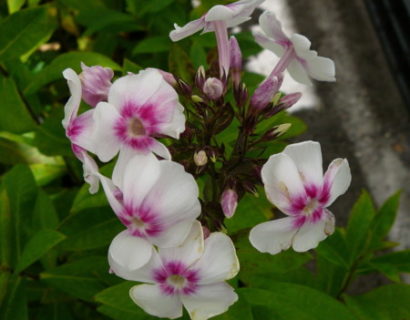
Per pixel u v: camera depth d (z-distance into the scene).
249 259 0.16
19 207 0.18
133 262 0.11
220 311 0.12
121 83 0.12
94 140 0.12
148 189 0.11
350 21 0.36
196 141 0.15
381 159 0.32
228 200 0.13
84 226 0.17
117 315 0.15
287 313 0.15
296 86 0.34
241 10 0.13
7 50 0.19
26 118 0.19
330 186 0.12
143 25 0.23
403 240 0.29
